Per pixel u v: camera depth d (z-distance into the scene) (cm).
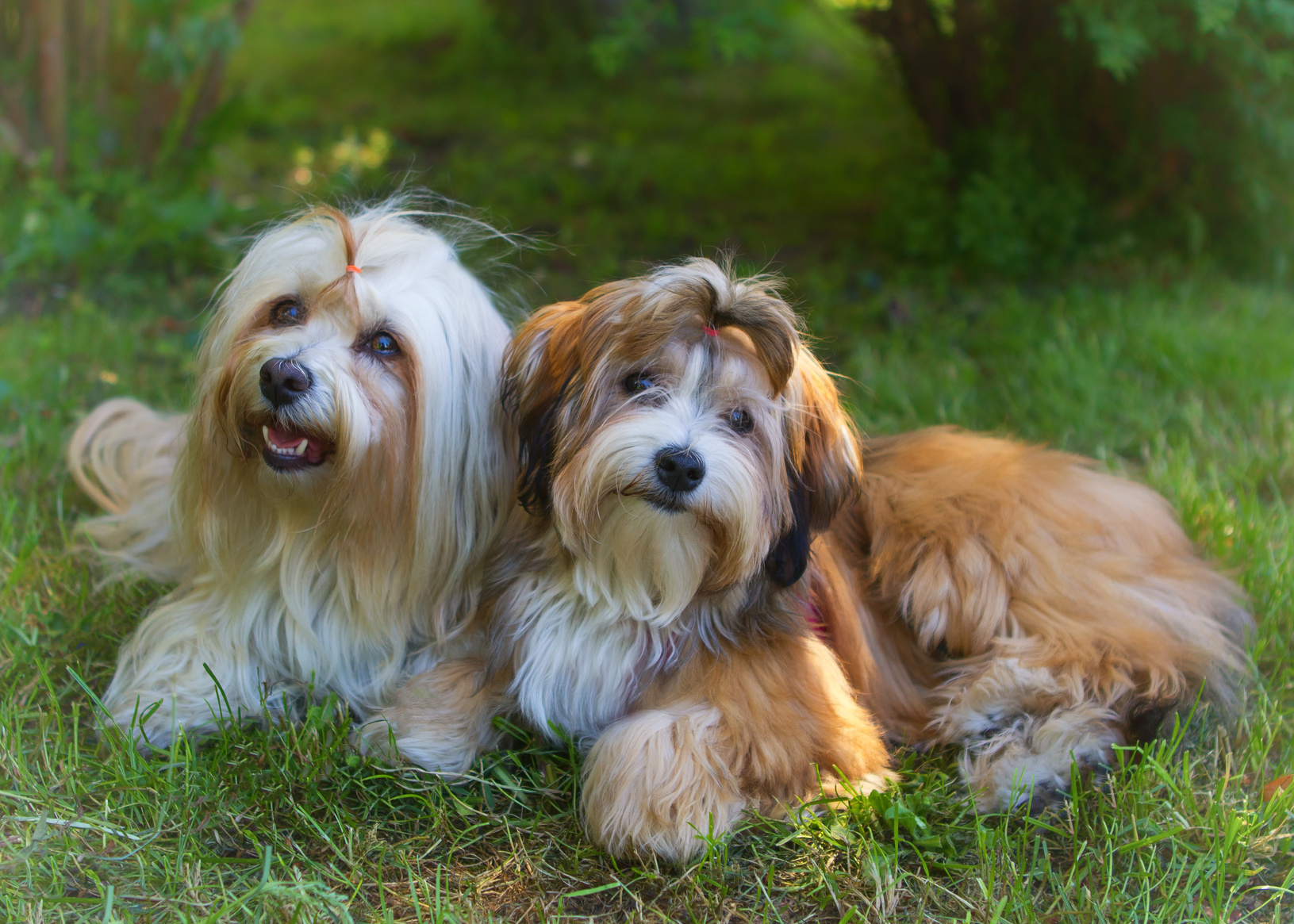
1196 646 295
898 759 290
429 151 840
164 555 336
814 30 1238
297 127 884
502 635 274
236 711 280
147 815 241
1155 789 261
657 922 226
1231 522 368
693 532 250
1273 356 492
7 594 310
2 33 602
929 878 236
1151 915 225
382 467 264
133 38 627
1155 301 561
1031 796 262
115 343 484
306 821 243
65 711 280
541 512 269
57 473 383
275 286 272
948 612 306
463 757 269
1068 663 289
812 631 279
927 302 584
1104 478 334
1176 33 525
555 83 1089
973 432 391
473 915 221
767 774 252
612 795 242
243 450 265
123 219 583
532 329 271
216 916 209
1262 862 243
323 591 283
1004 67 639
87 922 211
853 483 277
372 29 1312
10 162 588
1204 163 614
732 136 917
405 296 267
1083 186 631
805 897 235
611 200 748
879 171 812
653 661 266
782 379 250
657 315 246
